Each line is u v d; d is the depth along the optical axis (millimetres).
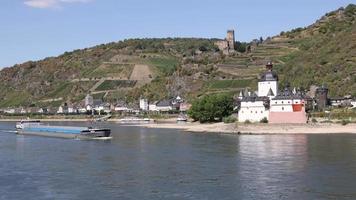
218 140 171000
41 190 85875
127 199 77688
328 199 74938
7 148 158625
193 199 76625
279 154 123938
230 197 77250
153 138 188500
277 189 81875
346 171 96500
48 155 135375
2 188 88000
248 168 102812
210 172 99188
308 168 100750
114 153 136000
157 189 84188
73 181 93188
